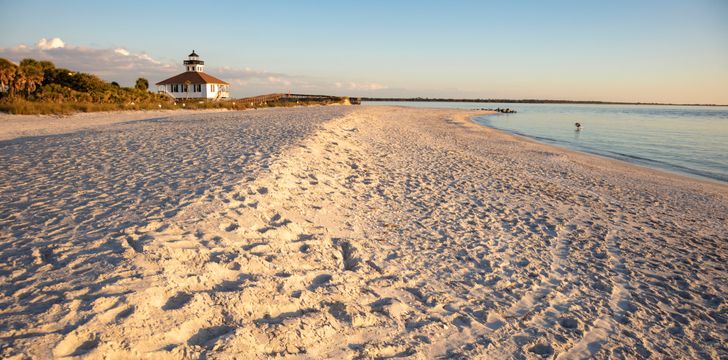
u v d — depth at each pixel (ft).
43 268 12.98
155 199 20.77
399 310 14.52
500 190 35.63
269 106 175.01
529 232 25.03
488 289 17.21
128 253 14.21
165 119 78.48
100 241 15.16
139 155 33.14
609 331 14.90
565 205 32.63
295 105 195.62
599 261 21.43
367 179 33.88
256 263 15.46
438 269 18.61
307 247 18.35
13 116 76.89
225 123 64.28
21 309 10.69
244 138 44.14
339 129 61.72
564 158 61.16
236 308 12.35
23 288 11.73
